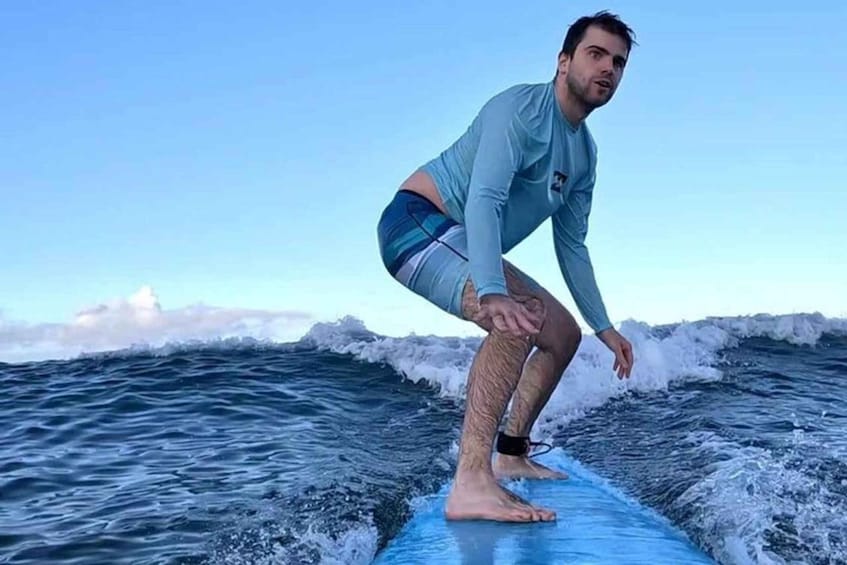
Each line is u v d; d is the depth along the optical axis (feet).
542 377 15.03
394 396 25.85
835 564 9.77
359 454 18.24
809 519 11.17
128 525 13.35
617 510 13.01
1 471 17.79
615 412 21.07
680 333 29.32
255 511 13.64
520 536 11.59
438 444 19.44
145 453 19.24
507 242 14.15
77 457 19.08
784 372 25.32
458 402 25.07
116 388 27.25
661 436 17.78
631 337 27.61
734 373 25.02
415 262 13.50
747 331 30.14
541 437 19.60
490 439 13.00
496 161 12.68
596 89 13.21
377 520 12.92
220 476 16.48
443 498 14.43
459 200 13.73
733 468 13.78
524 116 13.06
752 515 11.28
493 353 12.86
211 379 28.07
